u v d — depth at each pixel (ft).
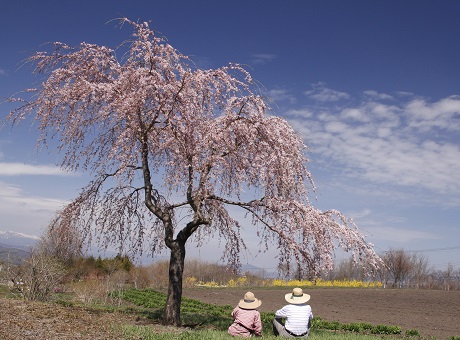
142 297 102.32
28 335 29.94
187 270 185.47
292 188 39.78
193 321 47.24
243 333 31.09
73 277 102.27
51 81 39.88
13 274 59.67
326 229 37.96
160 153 42.45
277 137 38.19
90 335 31.45
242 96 38.78
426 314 85.92
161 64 39.32
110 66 43.06
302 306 31.81
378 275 39.32
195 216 39.73
